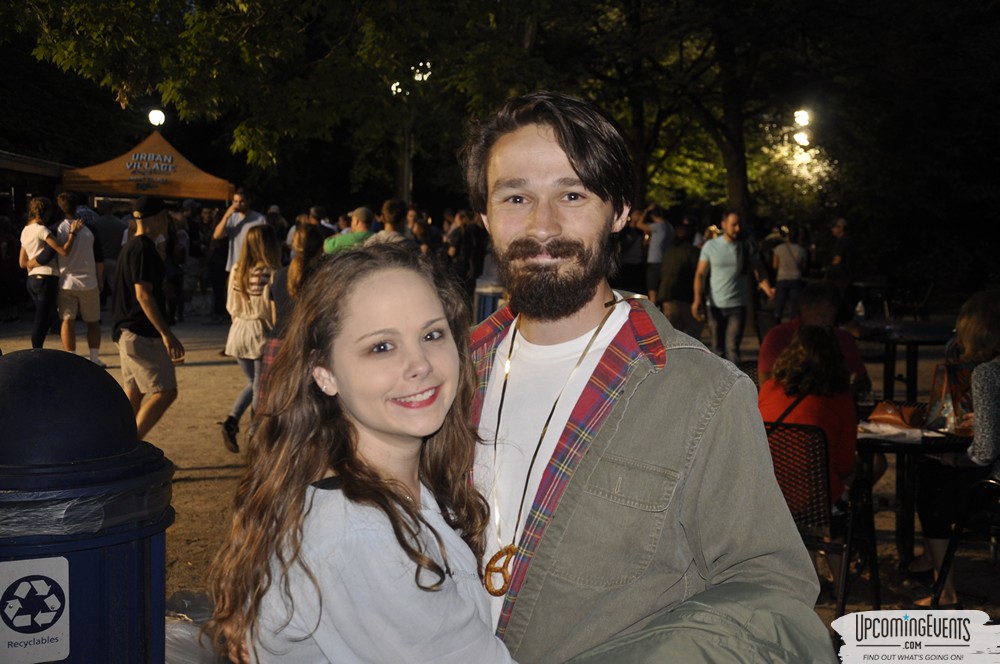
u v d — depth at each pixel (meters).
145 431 6.84
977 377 4.76
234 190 19.09
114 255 17.03
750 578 1.79
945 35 18.58
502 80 11.95
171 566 5.09
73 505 1.89
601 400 1.89
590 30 19.03
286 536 1.55
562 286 1.92
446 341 1.70
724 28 16.72
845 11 17.17
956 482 4.94
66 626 1.93
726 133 18.39
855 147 21.33
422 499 1.76
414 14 9.30
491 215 1.98
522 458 1.95
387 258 1.69
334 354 1.65
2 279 15.79
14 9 7.91
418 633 1.53
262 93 9.46
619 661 1.66
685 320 11.67
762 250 20.84
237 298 7.18
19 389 1.92
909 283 24.11
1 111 25.66
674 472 1.81
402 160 24.14
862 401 6.39
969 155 22.77
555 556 1.86
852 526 4.54
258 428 1.67
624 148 1.94
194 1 8.80
